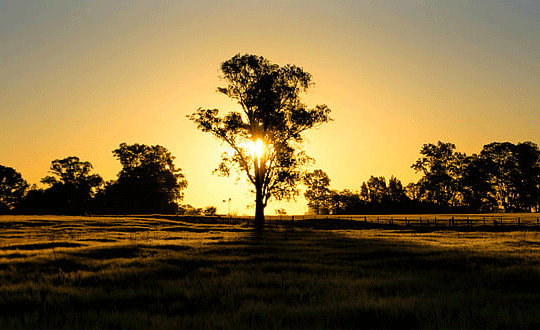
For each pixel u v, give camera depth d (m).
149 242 33.44
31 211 123.50
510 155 146.12
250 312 12.03
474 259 22.52
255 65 57.38
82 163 136.12
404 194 161.00
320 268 20.39
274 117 56.78
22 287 15.37
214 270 19.75
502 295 14.22
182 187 135.50
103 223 69.06
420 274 18.69
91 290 15.18
